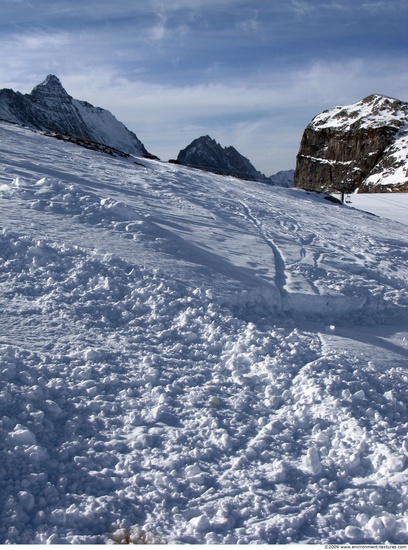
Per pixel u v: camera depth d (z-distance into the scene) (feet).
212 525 12.09
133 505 12.45
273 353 20.85
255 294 27.37
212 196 63.31
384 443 15.56
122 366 18.01
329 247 46.29
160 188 58.65
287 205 76.79
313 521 12.59
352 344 23.82
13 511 11.56
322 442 15.66
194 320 22.59
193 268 28.35
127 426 15.19
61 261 24.64
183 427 15.51
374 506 13.14
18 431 13.56
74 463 13.37
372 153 388.16
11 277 22.36
